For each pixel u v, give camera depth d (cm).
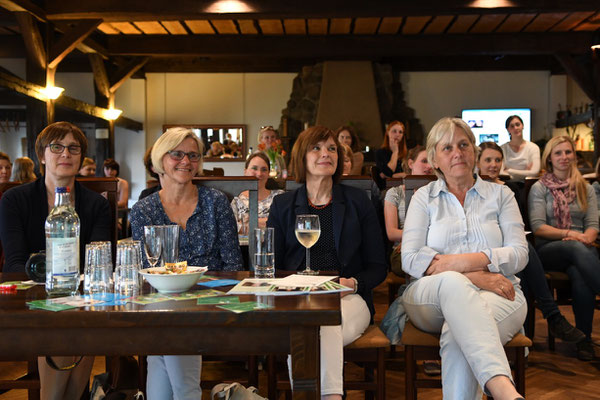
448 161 206
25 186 199
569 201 314
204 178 211
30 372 173
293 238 202
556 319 281
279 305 111
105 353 108
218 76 1070
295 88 1033
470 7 717
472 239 201
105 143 945
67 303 115
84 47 848
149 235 133
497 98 1052
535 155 552
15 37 944
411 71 1059
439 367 259
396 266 291
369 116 991
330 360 153
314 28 873
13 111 1131
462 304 160
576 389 241
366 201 208
